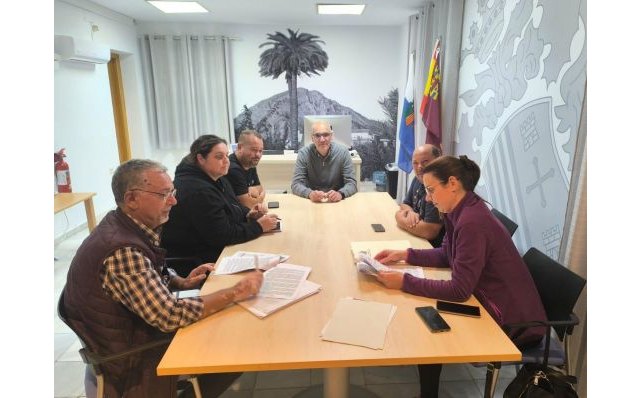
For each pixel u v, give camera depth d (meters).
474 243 1.35
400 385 1.87
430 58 4.06
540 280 1.60
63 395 1.84
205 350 1.08
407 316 1.24
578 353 1.58
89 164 4.23
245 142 2.56
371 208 2.50
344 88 5.76
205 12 4.68
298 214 2.38
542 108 2.03
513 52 2.35
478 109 2.91
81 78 4.06
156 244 1.37
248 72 5.59
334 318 1.22
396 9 4.50
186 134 5.52
